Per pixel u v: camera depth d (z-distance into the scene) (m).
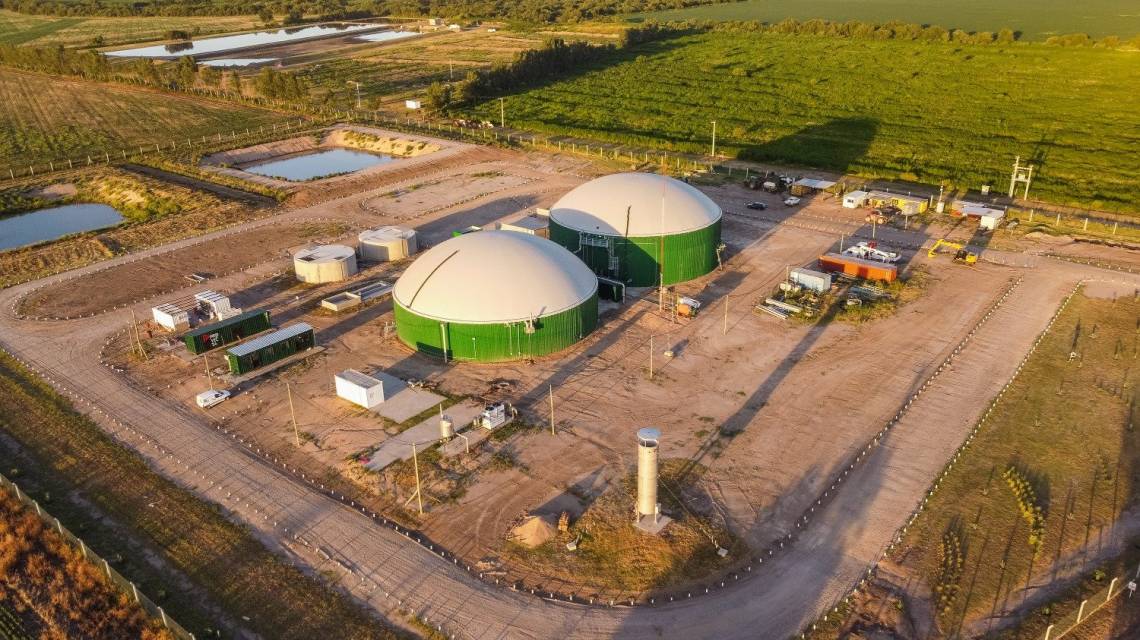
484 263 52.94
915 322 55.94
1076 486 38.47
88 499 38.88
